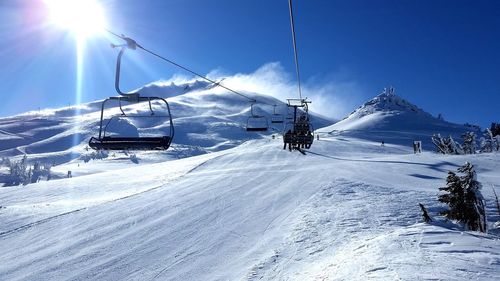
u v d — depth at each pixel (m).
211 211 22.06
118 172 45.16
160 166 47.34
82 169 124.62
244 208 22.20
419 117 176.88
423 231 11.66
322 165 37.31
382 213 17.89
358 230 15.69
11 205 29.50
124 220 21.41
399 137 120.75
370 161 39.22
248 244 16.34
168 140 13.02
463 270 7.84
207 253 15.70
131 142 12.98
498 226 15.16
